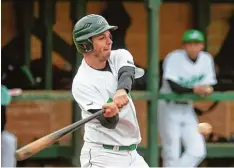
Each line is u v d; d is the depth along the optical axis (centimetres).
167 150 2305
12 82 2656
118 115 1264
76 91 1340
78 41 1315
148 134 2280
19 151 1191
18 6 2727
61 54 2742
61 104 2728
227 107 2805
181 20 2866
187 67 2272
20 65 2691
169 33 2855
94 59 1327
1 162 2072
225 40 2873
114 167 1359
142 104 2750
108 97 1328
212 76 2311
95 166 1362
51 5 2727
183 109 2289
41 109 2714
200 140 2303
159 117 2311
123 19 2812
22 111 2698
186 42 2280
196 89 2220
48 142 1211
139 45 2819
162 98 2256
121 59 1340
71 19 2703
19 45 2722
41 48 2736
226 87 2833
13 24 2731
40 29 2738
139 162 1396
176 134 2289
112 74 1335
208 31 2869
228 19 2878
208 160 2789
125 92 1260
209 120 2809
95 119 1334
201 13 2850
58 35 2741
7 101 2066
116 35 2812
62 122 2736
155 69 2256
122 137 1356
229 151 2727
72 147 2581
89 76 1334
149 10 2252
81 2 2553
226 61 2873
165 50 2847
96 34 1298
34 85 2686
